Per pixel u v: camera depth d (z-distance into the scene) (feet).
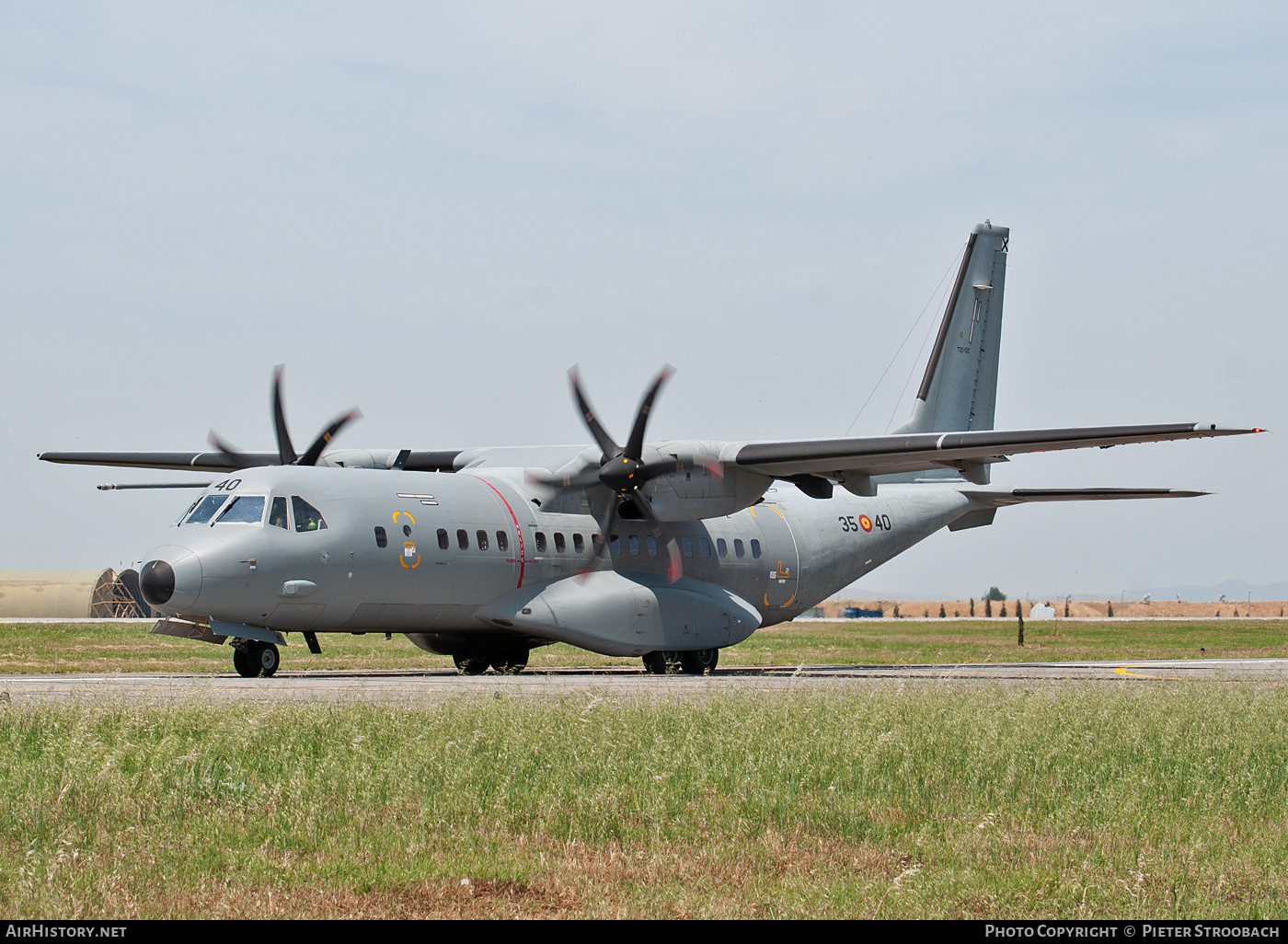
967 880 59.41
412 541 167.53
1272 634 444.14
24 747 85.05
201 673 187.52
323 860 61.77
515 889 57.98
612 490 182.80
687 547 199.82
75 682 149.69
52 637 306.14
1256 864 63.77
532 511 183.01
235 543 153.89
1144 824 72.38
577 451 191.52
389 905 55.26
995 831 69.56
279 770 79.41
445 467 204.54
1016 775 83.56
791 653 285.84
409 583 167.32
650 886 58.54
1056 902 56.90
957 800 78.07
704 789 77.87
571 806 72.59
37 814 66.74
